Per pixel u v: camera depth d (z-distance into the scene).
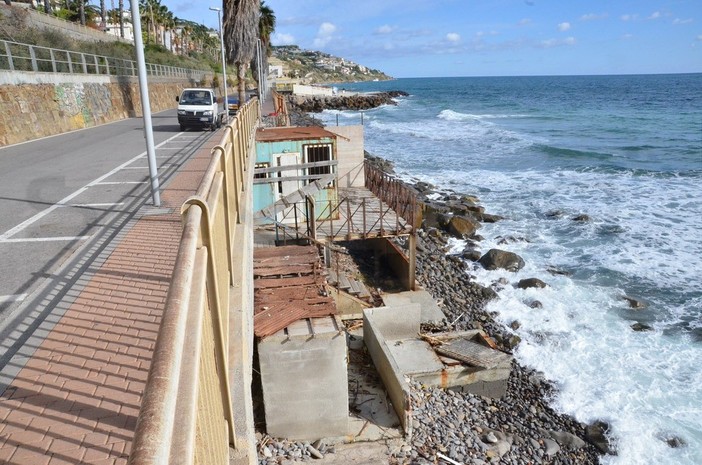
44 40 27.33
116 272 5.93
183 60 65.00
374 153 39.09
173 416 1.22
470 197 25.16
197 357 1.71
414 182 28.86
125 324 4.71
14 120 17.88
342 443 8.13
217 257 3.24
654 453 8.98
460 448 8.36
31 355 4.16
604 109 72.50
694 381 10.80
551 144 40.94
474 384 10.20
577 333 12.86
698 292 14.88
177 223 7.93
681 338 12.48
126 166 13.04
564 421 9.79
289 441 8.11
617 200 24.38
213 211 2.86
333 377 7.95
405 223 14.73
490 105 86.50
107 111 27.67
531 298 14.74
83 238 7.17
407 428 8.30
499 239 19.52
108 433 3.30
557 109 74.88
